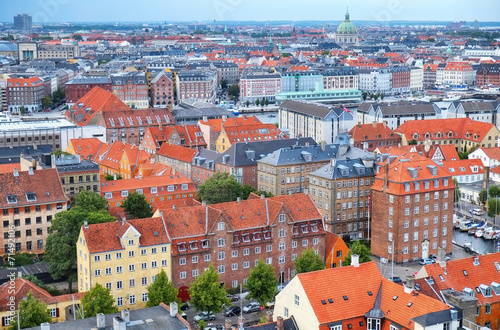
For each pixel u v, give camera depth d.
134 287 196.00
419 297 148.75
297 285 154.25
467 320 157.88
